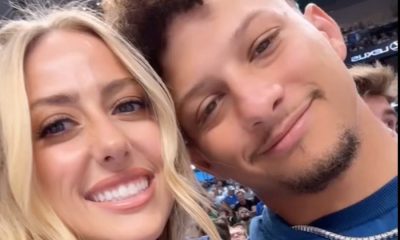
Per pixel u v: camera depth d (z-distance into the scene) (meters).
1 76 0.28
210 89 0.28
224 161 0.30
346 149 0.27
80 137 0.27
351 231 0.27
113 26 0.31
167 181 0.29
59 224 0.27
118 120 0.28
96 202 0.27
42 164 0.27
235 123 0.28
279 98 0.26
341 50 0.32
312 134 0.27
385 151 0.28
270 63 0.27
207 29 0.28
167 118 0.30
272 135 0.27
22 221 0.28
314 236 0.28
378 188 0.27
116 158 0.27
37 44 0.28
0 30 0.29
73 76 0.27
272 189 0.29
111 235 0.27
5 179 0.28
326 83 0.27
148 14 0.29
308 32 0.28
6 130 0.27
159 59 0.30
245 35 0.27
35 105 0.27
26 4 0.32
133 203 0.28
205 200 0.32
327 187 0.27
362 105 0.28
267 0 0.28
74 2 0.33
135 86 0.29
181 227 0.33
